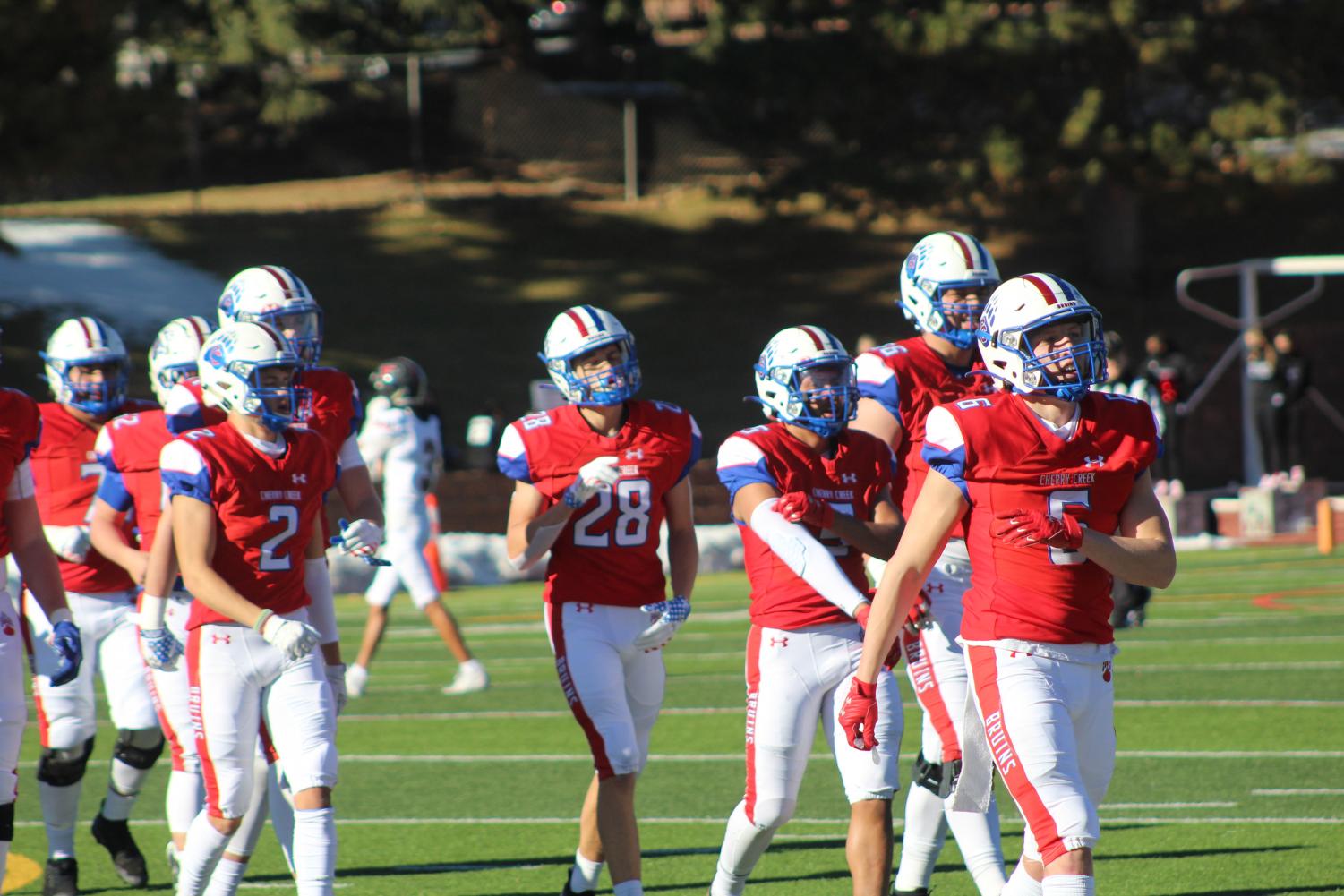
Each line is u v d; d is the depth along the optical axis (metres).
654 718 21.17
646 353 104.12
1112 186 114.94
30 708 39.62
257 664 18.55
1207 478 96.50
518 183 127.31
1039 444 15.48
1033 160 101.38
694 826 25.70
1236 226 123.88
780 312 111.12
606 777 19.52
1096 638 15.62
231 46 123.62
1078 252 120.50
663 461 20.52
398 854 24.31
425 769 31.00
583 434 20.48
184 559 18.39
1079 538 15.03
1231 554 68.94
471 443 78.12
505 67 130.75
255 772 19.61
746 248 120.06
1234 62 102.31
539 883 22.36
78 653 18.67
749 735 18.88
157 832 26.50
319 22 130.50
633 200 126.31
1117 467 15.52
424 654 47.69
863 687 16.09
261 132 130.38
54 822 22.25
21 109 83.38
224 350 18.47
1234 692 36.81
